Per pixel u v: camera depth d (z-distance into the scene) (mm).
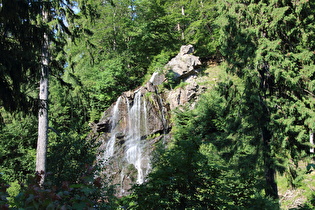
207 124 15984
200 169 5371
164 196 5090
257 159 9750
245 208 5301
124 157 18344
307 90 10016
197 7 28125
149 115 19609
